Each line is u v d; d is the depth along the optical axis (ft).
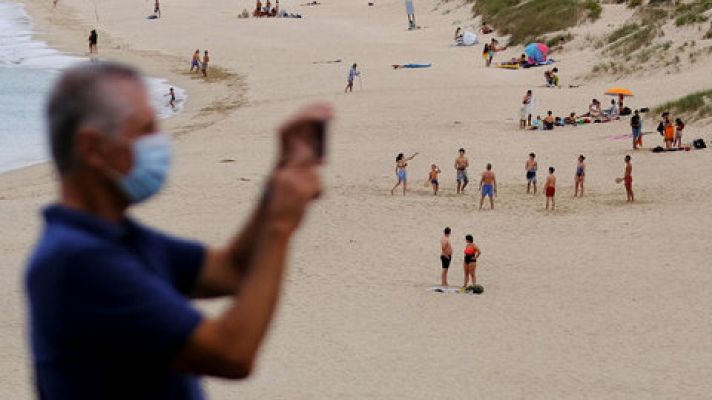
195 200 321.93
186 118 498.69
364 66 610.24
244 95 554.87
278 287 25.29
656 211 303.68
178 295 25.67
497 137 411.95
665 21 558.15
